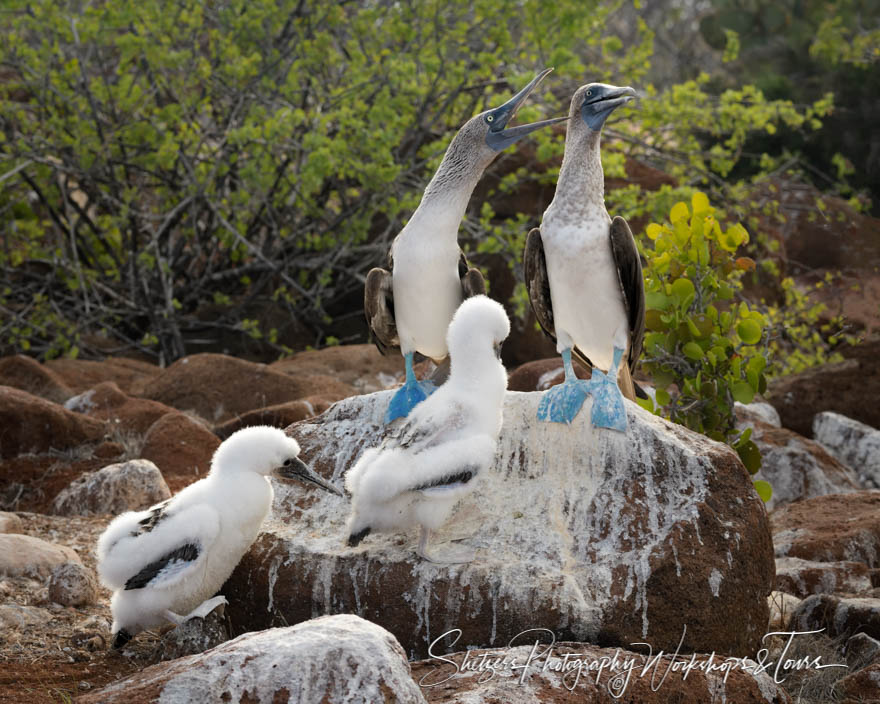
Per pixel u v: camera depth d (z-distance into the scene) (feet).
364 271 74.95
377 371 57.21
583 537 23.79
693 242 35.63
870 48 94.43
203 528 22.79
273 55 70.44
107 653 24.00
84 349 70.33
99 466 40.93
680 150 73.00
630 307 26.81
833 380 53.06
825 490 41.47
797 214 86.33
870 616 26.78
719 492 24.57
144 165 68.49
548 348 68.13
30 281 76.79
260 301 75.31
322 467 27.09
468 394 23.53
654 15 147.54
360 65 66.90
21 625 25.29
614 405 25.57
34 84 67.10
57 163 67.87
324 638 18.19
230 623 24.85
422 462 22.49
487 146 28.07
